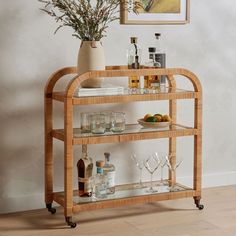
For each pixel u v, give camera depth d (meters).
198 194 4.06
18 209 4.02
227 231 3.63
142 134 3.80
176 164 4.16
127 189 4.07
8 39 3.88
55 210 3.96
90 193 3.87
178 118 4.49
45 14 3.96
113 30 4.18
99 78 3.71
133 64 3.91
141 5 4.22
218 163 4.70
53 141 4.08
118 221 3.81
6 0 3.84
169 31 4.38
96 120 3.74
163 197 3.94
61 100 3.71
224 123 4.68
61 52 4.04
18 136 3.98
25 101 3.98
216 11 4.52
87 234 3.57
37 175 4.06
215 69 4.58
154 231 3.62
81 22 3.80
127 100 3.73
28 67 3.96
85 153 3.86
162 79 4.04
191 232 3.61
